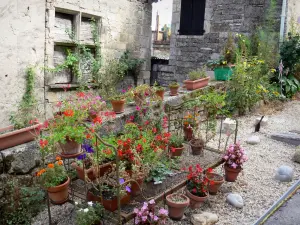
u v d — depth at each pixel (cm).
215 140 556
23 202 344
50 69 547
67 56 596
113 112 446
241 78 694
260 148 534
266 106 777
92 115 433
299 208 359
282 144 557
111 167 330
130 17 727
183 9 1032
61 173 328
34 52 520
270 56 854
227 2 951
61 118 355
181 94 618
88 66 634
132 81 760
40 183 323
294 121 685
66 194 326
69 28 606
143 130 429
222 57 812
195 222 315
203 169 379
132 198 323
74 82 616
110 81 657
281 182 418
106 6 661
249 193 388
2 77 475
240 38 860
